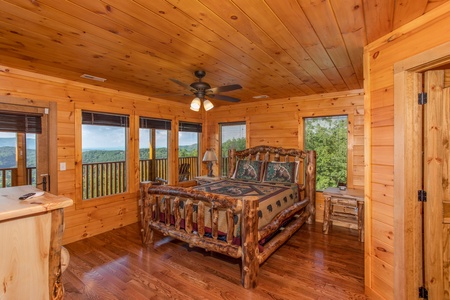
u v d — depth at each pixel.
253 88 3.98
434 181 1.79
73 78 3.38
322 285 2.44
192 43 2.22
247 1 1.57
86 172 4.48
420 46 1.72
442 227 1.79
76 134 3.59
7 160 3.07
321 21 1.82
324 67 2.91
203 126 5.90
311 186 4.30
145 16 1.75
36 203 1.06
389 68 1.97
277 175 4.39
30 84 3.13
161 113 4.88
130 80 3.48
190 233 2.89
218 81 3.51
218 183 4.38
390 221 1.98
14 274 1.01
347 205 3.72
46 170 3.29
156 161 5.60
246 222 2.40
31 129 3.15
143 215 3.41
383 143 2.03
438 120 1.77
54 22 1.83
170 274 2.66
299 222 3.79
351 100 4.16
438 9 1.60
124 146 4.44
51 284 1.11
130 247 3.36
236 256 2.49
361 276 2.59
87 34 2.04
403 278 1.85
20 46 2.28
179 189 3.01
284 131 4.82
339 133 4.41
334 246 3.37
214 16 1.75
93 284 2.46
